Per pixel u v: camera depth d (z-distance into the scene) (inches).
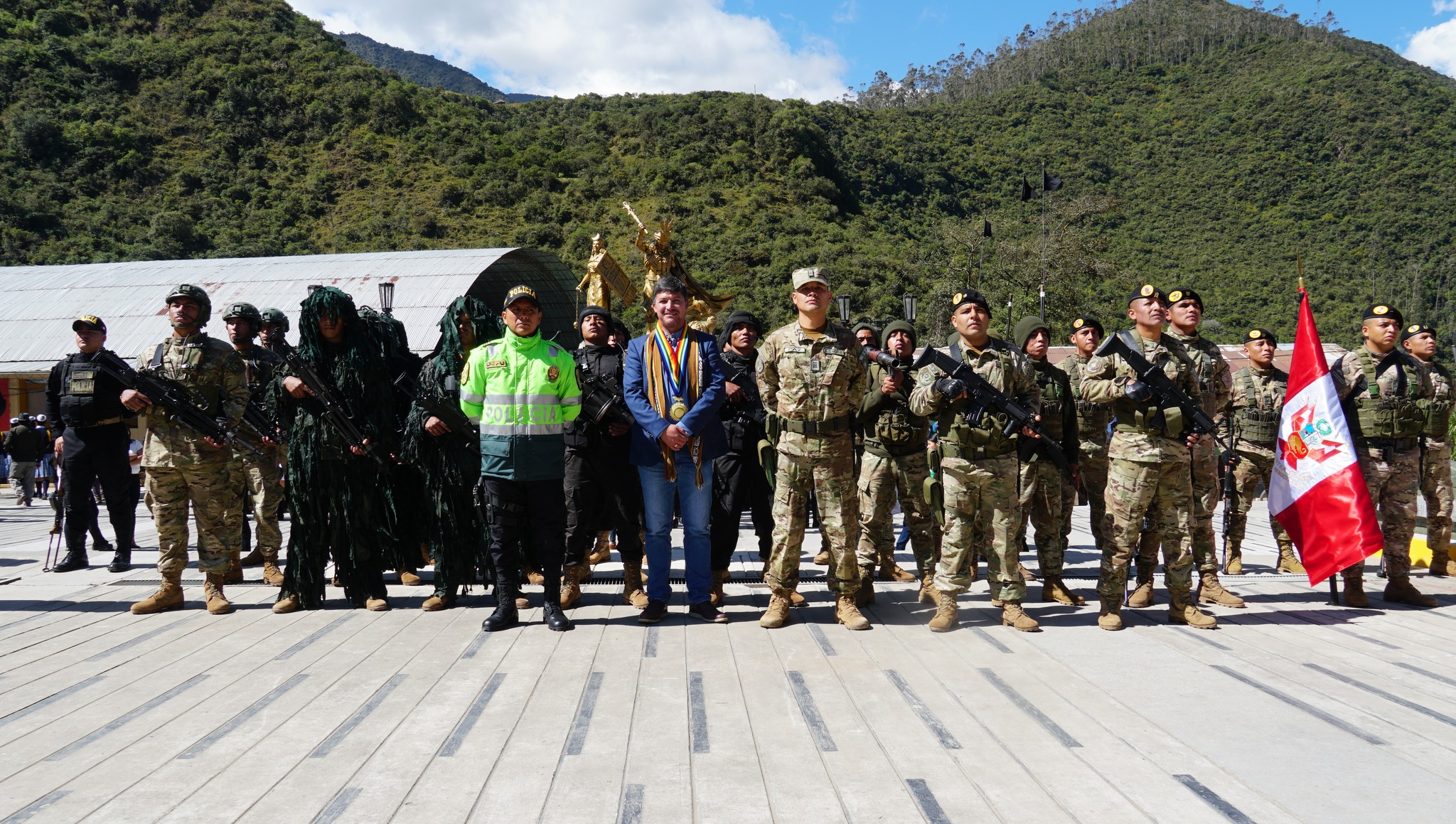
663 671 177.3
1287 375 296.5
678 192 3385.8
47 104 3061.0
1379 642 198.8
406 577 276.5
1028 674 174.4
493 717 151.3
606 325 253.1
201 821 113.7
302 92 3420.3
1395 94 4877.0
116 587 272.1
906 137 4576.8
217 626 218.2
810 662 183.6
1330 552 230.4
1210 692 162.7
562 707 155.7
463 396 214.5
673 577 285.9
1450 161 4188.0
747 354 264.8
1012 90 5561.0
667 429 213.6
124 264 1085.8
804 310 213.6
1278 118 4886.8
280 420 238.2
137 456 623.2
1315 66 5315.0
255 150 3149.6
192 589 267.7
